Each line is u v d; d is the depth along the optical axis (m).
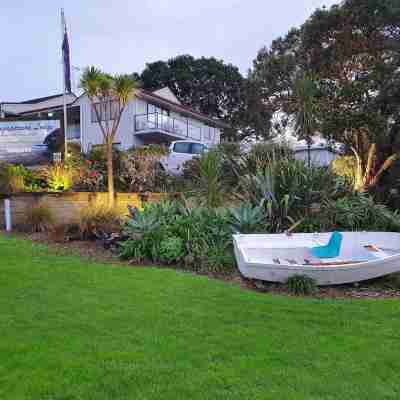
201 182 8.97
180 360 3.06
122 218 8.55
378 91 15.49
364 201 9.38
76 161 11.56
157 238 6.85
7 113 26.44
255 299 4.74
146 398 2.54
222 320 3.96
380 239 6.96
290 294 5.26
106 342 3.33
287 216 7.95
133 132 23.00
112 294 4.69
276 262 6.00
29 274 5.41
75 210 9.88
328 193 8.82
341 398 2.60
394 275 5.95
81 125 23.66
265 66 24.92
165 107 25.36
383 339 3.57
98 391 2.60
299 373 2.90
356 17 15.92
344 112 15.66
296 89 12.77
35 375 2.76
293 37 23.55
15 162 13.04
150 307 4.27
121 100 10.09
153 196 10.38
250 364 3.02
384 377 2.88
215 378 2.79
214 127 30.58
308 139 12.35
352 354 3.24
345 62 16.36
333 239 6.76
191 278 5.63
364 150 17.67
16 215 9.63
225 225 7.25
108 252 7.27
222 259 6.43
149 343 3.34
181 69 41.88
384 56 15.73
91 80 9.43
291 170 8.45
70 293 4.67
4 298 4.39
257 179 8.58
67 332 3.51
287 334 3.63
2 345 3.19
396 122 16.31
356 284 5.73
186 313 4.12
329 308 4.50
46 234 8.55
